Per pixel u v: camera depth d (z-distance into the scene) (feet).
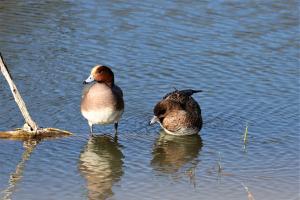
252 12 69.41
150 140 46.78
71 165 41.93
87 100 46.14
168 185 39.14
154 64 58.13
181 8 69.92
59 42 61.62
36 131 45.96
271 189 38.50
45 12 67.87
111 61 58.34
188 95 48.03
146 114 50.29
